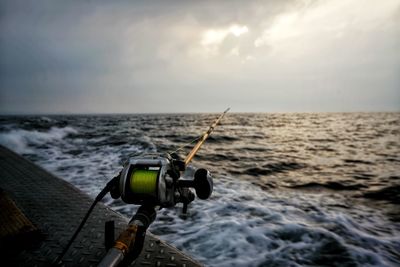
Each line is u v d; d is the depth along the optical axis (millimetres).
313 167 11086
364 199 6531
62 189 4238
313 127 44219
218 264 3133
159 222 4379
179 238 3785
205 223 4355
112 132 24781
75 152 12133
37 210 3348
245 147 17812
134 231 1325
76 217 3137
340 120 76125
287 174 9570
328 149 17172
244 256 3338
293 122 64250
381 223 4820
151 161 1514
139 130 29781
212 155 13930
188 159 2061
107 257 1145
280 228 4227
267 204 5570
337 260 3369
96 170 8094
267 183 7949
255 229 4148
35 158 10430
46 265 2176
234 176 8852
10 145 14039
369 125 50438
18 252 2369
